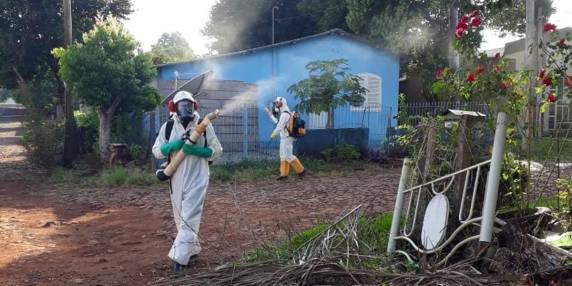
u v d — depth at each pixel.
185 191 5.54
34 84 23.52
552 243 4.43
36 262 5.79
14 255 6.05
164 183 12.00
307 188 10.93
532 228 4.73
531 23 15.44
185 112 5.58
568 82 5.15
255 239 6.32
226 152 15.66
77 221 8.20
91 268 5.56
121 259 5.92
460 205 4.55
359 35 22.06
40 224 7.89
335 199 9.47
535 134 5.68
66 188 11.80
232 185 11.55
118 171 12.43
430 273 3.96
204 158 5.64
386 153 16.22
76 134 15.73
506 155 4.93
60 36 21.36
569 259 3.98
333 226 5.34
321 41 18.84
